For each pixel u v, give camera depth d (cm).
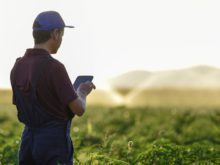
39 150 872
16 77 892
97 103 7481
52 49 896
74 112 873
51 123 873
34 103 872
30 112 878
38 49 884
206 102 7794
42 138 872
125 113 4438
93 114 4275
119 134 2555
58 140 871
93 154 1170
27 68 881
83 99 887
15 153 1395
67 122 882
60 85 862
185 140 2242
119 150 1466
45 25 880
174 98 7988
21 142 898
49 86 866
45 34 883
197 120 3195
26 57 891
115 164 1149
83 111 878
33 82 869
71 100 858
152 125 3278
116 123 3522
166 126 3100
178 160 1210
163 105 7144
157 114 4647
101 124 3394
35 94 869
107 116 3938
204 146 1348
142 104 7206
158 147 1233
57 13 896
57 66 869
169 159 1210
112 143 1523
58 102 870
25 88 878
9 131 2606
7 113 4425
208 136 2420
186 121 3500
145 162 1210
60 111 871
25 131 898
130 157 1412
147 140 1914
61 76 865
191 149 1293
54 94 869
